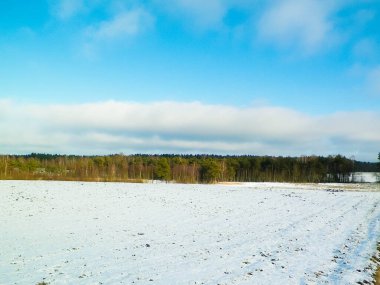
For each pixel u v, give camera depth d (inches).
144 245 744.3
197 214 1240.2
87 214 1160.8
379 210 1403.8
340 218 1186.6
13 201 1384.1
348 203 1649.9
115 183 2618.1
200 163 4736.7
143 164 4933.6
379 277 535.8
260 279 518.0
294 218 1181.1
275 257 655.1
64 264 581.3
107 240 784.3
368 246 746.2
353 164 5315.0
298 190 2458.2
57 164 4717.0
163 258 636.1
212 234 887.7
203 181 4087.1
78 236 817.5
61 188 1967.3
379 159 4522.6
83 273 533.0
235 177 5118.1
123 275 526.6
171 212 1269.7
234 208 1428.4
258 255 670.5
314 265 599.2
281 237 853.2
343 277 528.7
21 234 817.5
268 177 5103.3
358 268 578.9
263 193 2127.2
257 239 827.4
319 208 1462.8
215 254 674.8
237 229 963.3
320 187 3093.0
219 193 2060.8
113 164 4643.2
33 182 2374.5
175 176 4288.9
